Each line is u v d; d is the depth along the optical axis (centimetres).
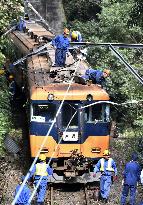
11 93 5428
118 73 5794
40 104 3956
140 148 4888
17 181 4153
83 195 3997
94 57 6334
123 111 5866
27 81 4638
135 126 5634
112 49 3406
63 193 4031
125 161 4662
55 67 4506
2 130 4278
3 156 4422
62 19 9794
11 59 5884
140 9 4884
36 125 3969
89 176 4053
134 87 5647
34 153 4012
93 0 8875
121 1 6919
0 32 4634
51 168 3925
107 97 3997
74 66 4553
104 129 4034
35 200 3866
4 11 4344
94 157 4047
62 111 3962
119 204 3844
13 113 5856
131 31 6719
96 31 7300
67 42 4456
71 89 4003
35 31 6288
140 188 4147
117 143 5119
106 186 3825
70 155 3972
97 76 4259
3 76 5228
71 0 9531
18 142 5016
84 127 3988
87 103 3975
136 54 6331
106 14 6856
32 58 5047
